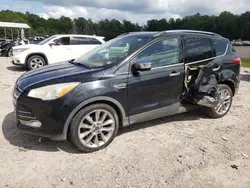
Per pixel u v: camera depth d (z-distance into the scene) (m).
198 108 4.93
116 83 3.59
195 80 4.48
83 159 3.39
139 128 4.41
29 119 3.39
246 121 4.98
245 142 4.05
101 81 3.49
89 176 3.02
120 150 3.64
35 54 10.38
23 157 3.39
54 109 3.27
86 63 4.10
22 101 3.39
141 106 3.92
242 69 13.66
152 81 3.93
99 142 3.64
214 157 3.54
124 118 3.81
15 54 10.34
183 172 3.15
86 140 3.50
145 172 3.13
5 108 5.27
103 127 3.64
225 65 4.88
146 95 3.93
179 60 4.29
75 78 3.43
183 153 3.61
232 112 5.49
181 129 4.45
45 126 3.33
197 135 4.23
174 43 4.28
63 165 3.23
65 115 3.30
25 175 3.01
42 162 3.29
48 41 10.73
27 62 10.33
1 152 3.48
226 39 5.17
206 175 3.11
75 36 11.12
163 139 4.03
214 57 4.78
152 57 3.98
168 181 2.97
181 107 4.46
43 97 3.29
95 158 3.42
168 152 3.63
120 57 3.83
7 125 4.38
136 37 4.32
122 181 2.95
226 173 3.17
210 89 4.54
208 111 4.94
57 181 2.92
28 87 3.43
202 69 4.46
